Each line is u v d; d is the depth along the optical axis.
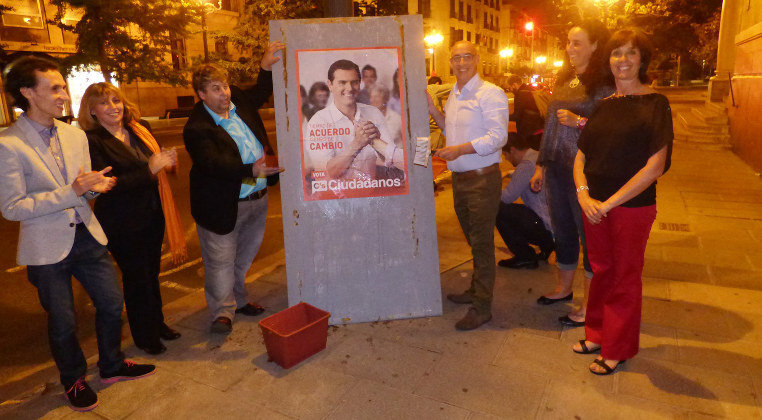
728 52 14.81
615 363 2.82
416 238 3.53
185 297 4.23
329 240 3.48
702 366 2.87
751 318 3.43
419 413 2.54
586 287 3.35
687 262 4.50
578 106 3.14
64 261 2.57
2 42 21.09
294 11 21.59
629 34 2.56
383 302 3.55
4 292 4.55
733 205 6.48
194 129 3.13
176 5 20.98
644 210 2.62
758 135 8.75
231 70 23.73
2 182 2.32
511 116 5.35
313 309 3.24
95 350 3.51
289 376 2.92
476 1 53.41
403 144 3.46
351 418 2.52
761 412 2.47
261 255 5.38
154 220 3.15
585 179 2.83
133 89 26.44
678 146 11.70
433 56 46.53
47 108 2.38
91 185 2.37
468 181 3.35
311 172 3.42
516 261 4.55
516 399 2.63
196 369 3.03
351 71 3.38
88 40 18.88
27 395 2.86
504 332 3.35
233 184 3.23
